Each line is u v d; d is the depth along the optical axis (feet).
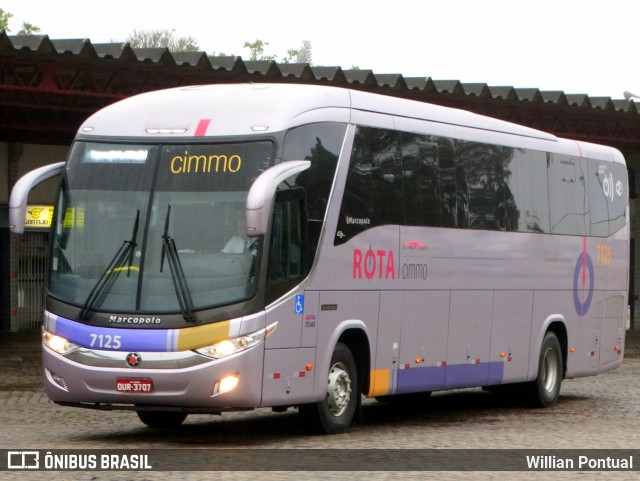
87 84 94.68
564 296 70.23
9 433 53.06
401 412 66.18
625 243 77.66
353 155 52.47
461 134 61.00
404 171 56.18
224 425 57.11
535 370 67.31
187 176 47.93
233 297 46.39
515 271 65.26
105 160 49.14
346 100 52.65
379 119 54.54
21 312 126.00
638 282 160.04
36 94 95.55
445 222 59.21
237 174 47.55
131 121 49.70
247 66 95.04
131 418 59.77
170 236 47.29
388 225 54.70
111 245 47.78
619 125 131.85
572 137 128.16
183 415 55.21
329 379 51.44
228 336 46.09
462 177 60.85
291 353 48.42
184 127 48.80
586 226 72.79
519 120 120.88
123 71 93.50
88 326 47.14
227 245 46.88
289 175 47.19
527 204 66.64
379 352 54.34
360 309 52.80
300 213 48.98
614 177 76.43
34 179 49.44
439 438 51.62
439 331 58.85
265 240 46.93
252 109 48.88
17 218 48.88
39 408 64.39
